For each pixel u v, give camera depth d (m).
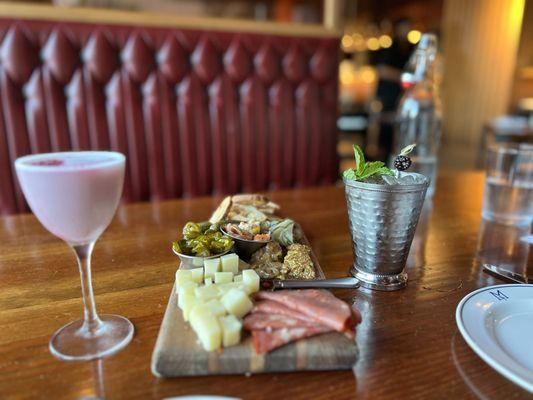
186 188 1.21
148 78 1.09
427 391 0.25
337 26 1.27
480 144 2.88
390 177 0.37
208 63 1.13
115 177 0.28
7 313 0.33
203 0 3.13
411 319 0.33
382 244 0.37
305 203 0.71
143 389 0.25
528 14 2.91
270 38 1.18
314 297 0.31
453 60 3.40
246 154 1.25
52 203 0.26
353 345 0.26
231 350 0.26
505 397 0.24
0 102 0.98
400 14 4.63
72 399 0.24
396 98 3.00
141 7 2.85
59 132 1.05
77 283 0.39
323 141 1.34
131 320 0.32
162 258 0.46
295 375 0.26
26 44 0.97
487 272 0.42
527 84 3.07
